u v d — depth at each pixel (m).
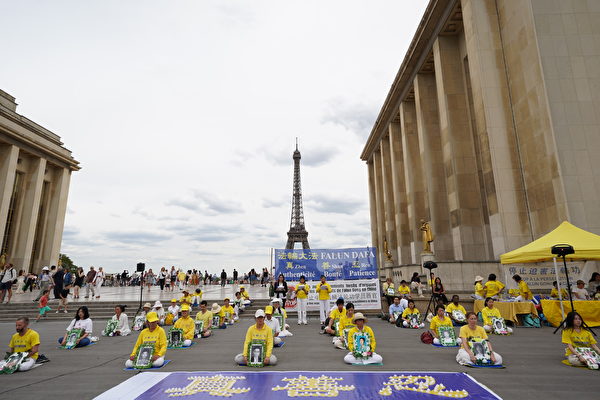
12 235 50.25
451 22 32.56
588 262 20.44
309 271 23.50
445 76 33.03
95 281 32.84
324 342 14.02
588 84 22.16
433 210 35.75
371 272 23.19
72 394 7.53
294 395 7.24
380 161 60.78
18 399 7.24
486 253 29.39
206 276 71.06
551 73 22.33
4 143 48.25
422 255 27.64
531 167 23.50
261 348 9.84
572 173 20.89
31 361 9.84
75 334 13.25
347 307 12.70
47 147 54.25
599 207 20.34
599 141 21.30
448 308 16.81
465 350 9.89
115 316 16.58
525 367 9.41
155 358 9.85
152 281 58.81
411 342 13.54
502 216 23.98
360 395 7.21
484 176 26.00
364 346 10.03
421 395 7.18
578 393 7.29
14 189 51.31
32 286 41.31
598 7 23.28
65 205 59.59
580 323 9.75
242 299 24.66
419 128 38.69
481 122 26.23
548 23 23.08
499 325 14.84
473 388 7.61
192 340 13.82
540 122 22.55
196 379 8.44
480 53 26.69
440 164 37.00
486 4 27.58
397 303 19.66
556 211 21.20
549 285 21.45
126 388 7.84
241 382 8.18
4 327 20.36
